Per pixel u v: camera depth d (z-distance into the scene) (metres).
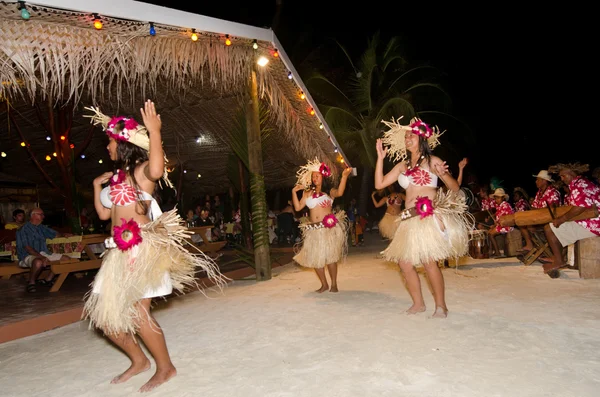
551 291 4.98
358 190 22.44
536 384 2.57
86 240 6.86
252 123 6.91
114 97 7.46
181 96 7.41
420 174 4.05
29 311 5.09
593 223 5.58
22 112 8.56
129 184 2.84
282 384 2.74
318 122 7.44
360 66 20.97
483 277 6.07
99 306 2.73
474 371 2.78
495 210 8.80
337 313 4.35
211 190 12.80
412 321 3.92
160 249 2.79
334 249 5.33
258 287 6.24
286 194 18.69
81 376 3.14
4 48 3.75
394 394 2.52
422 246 3.89
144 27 4.49
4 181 11.20
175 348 3.60
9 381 3.14
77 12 3.96
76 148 9.84
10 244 8.30
